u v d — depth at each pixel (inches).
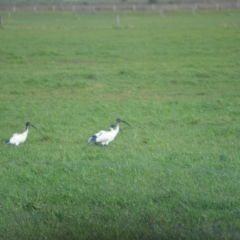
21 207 501.0
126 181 556.1
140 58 1488.7
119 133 743.1
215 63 1380.4
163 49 1653.5
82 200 510.9
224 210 486.3
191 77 1194.6
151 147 674.8
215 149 672.4
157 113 872.3
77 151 654.5
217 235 442.6
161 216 475.5
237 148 679.7
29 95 1031.6
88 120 824.3
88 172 581.0
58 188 540.4
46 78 1173.7
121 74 1230.3
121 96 1018.7
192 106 917.8
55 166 601.3
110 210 490.6
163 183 549.0
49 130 764.6
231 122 817.5
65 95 1030.4
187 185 543.5
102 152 651.5
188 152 650.8
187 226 458.3
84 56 1526.8
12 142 681.6
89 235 444.5
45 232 450.6
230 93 1035.3
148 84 1126.4
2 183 555.8
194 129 770.8
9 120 831.7
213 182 550.9
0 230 454.3
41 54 1560.0
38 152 653.9
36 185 551.8
